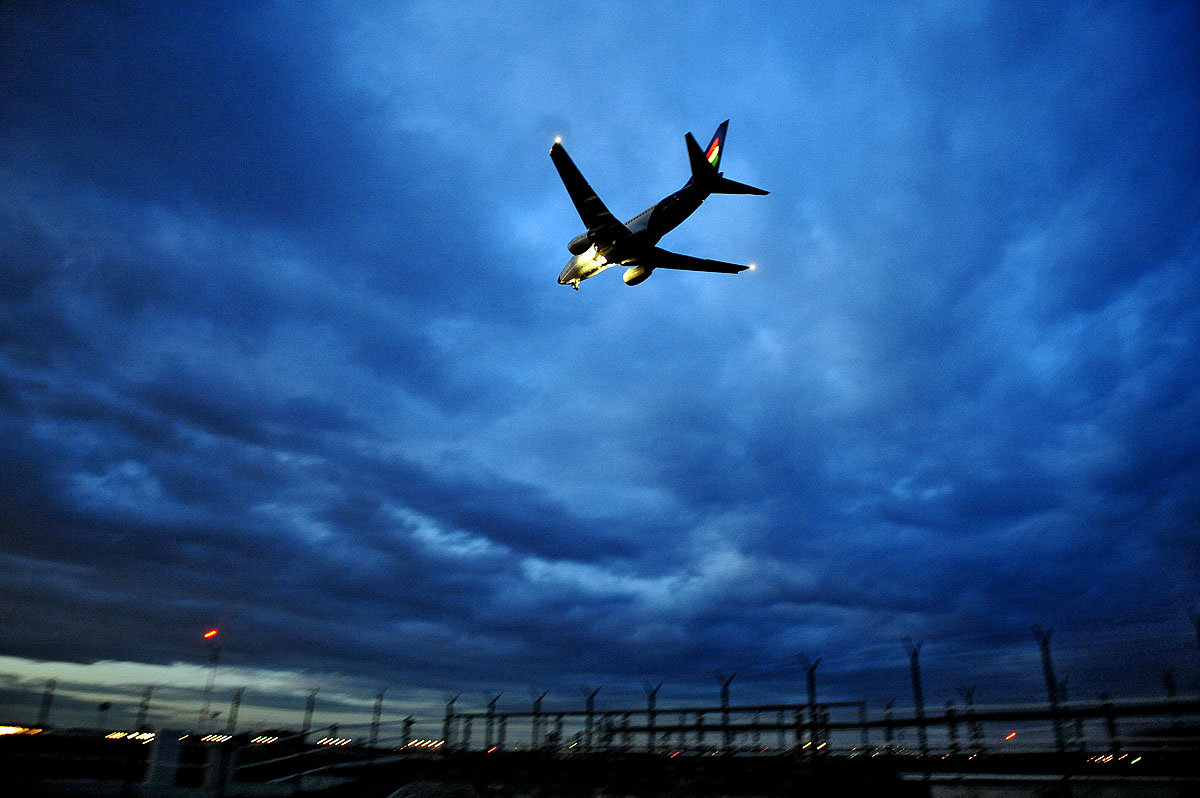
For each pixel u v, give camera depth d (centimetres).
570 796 2583
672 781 2605
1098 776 2230
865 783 2247
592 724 3247
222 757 2125
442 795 2650
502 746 3525
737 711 2703
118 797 2016
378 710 3672
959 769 2512
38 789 2027
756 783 2397
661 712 2991
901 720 2184
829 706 2472
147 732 3812
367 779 2803
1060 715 1864
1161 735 2136
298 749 2823
